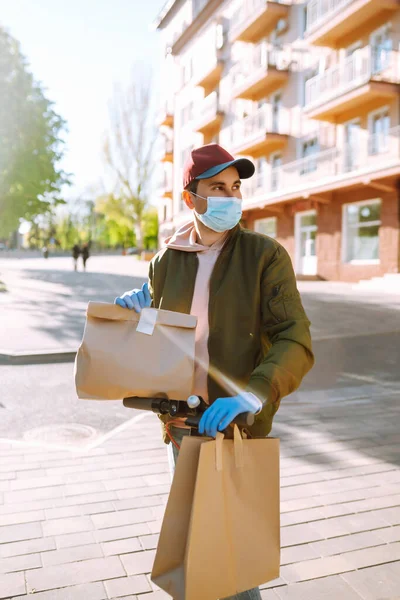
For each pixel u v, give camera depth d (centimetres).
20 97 2273
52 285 2045
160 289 192
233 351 177
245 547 151
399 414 560
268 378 155
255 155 2939
